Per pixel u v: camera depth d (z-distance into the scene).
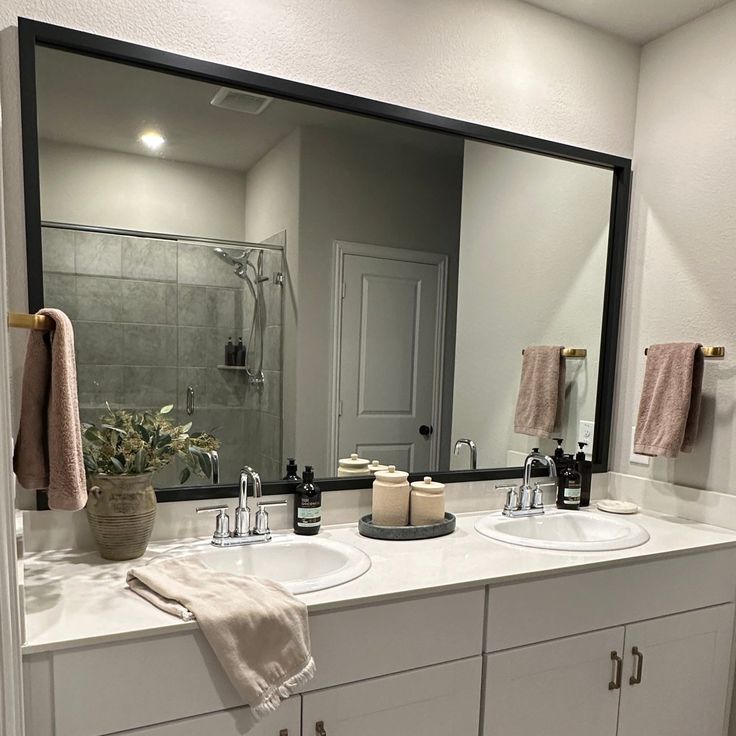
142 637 1.11
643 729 1.74
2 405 0.93
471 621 1.44
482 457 2.10
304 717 1.25
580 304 2.24
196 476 1.67
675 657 1.78
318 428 1.83
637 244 2.24
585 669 1.61
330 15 1.73
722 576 1.85
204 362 1.67
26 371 1.19
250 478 1.70
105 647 1.09
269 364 1.75
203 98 1.62
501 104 2.01
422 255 1.96
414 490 1.80
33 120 1.42
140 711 1.12
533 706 1.54
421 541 1.71
